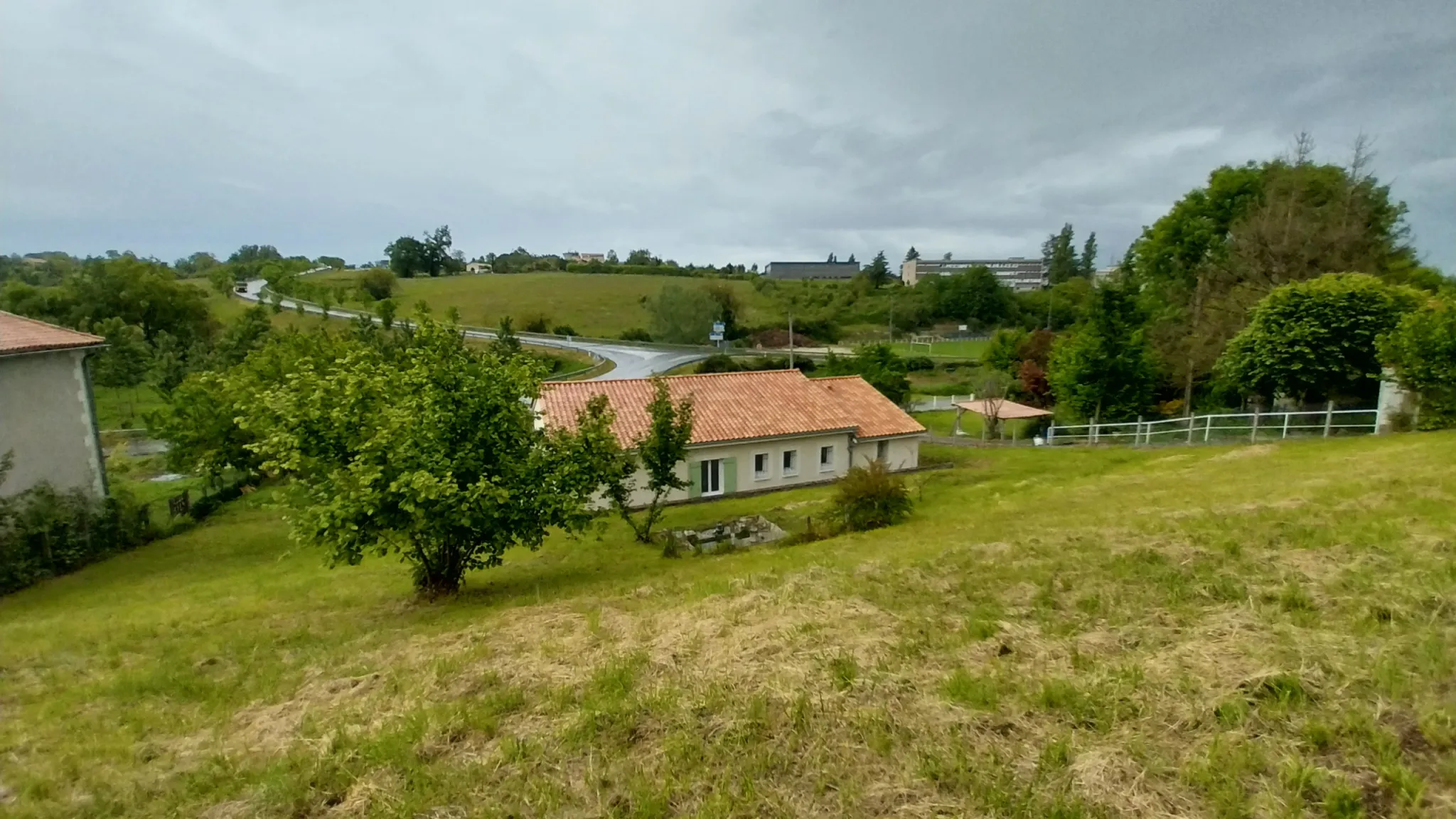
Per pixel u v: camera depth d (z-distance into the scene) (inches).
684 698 222.4
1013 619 273.3
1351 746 164.1
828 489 1017.5
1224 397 1392.7
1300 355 977.5
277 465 469.4
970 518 655.1
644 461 743.7
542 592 497.7
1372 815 143.9
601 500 913.5
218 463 859.4
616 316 3659.0
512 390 496.1
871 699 209.0
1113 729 182.4
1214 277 1530.5
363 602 533.3
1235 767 160.9
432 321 500.4
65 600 637.9
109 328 2014.0
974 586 327.0
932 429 1722.4
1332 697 184.4
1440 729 163.3
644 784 178.5
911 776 170.6
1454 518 359.3
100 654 413.7
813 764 179.6
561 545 749.9
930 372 2655.0
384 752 208.1
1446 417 827.4
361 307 3262.8
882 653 242.7
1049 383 1747.0
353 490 431.8
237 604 564.4
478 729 219.0
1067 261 5285.4
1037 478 923.4
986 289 3902.6
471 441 468.8
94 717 289.6
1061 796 156.3
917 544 498.0
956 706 199.8
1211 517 424.5
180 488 1115.9
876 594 329.4
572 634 322.3
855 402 1195.9
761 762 181.2
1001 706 198.7
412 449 444.5
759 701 210.4
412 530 450.0
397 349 625.9
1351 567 288.5
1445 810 142.0
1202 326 1429.6
